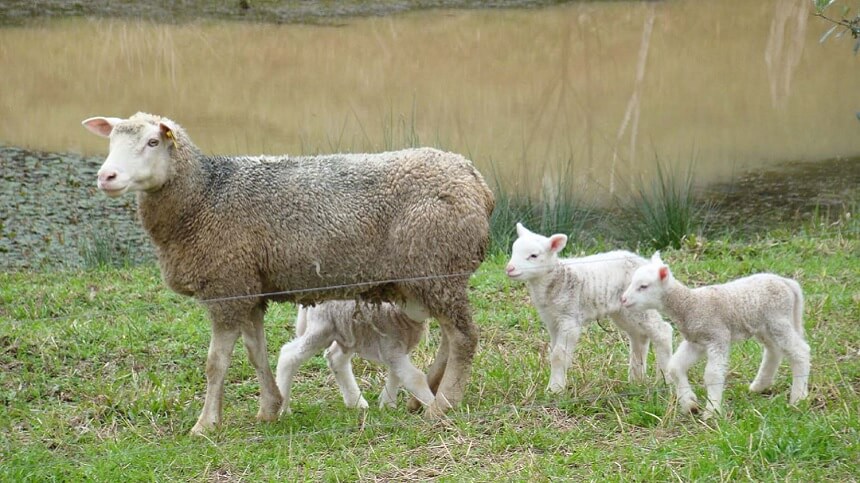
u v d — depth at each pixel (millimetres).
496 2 26672
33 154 15984
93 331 8969
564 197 12789
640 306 6750
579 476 5902
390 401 7621
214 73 21188
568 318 7363
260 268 7066
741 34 24984
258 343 7215
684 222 12133
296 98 19484
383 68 21672
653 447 6195
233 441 6781
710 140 17641
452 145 16703
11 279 10891
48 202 14078
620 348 8312
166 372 8320
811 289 9492
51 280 10867
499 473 6004
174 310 9680
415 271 7035
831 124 18625
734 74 22141
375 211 7043
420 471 6184
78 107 18750
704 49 23812
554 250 7312
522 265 7270
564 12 25938
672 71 22281
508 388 7449
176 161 6914
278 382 7465
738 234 12836
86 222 13508
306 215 7004
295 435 6840
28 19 24781
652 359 8164
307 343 7395
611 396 7074
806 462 5809
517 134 17562
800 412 6500
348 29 24422
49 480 6273
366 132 17156
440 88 20344
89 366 8383
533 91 20438
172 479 6234
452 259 7066
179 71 21250
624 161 16359
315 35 23906
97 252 12109
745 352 7992
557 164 15953
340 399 7820
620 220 13172
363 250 7055
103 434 7105
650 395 7043
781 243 11531
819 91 20969
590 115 19094
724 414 6590
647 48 23484
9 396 7703
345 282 7125
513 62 22359
